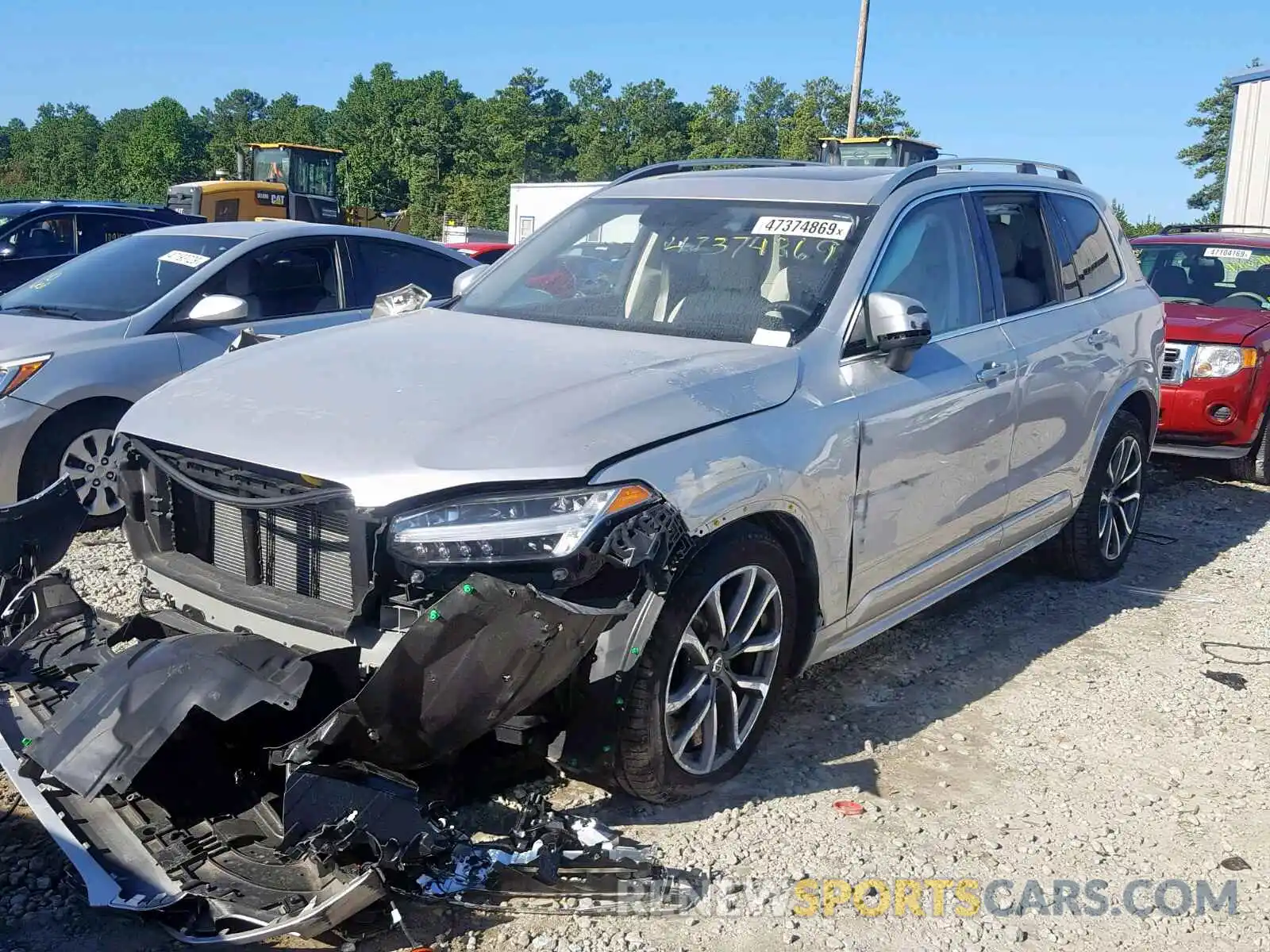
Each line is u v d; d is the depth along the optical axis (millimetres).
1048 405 5242
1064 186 5945
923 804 3869
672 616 3420
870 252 4359
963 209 5008
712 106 107000
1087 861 3584
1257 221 20328
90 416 6438
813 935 3156
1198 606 6004
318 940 3016
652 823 3633
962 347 4707
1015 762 4207
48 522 4008
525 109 100125
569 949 3029
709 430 3514
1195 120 69000
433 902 3158
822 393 3945
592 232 4934
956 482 4648
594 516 3129
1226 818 3877
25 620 3875
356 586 3186
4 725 3363
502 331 4230
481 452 3154
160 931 3041
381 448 3205
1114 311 5949
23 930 3031
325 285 7539
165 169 110375
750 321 4172
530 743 3410
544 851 3213
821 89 96125
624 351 3908
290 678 2961
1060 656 5242
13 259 10977
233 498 3344
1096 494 6016
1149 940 3211
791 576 3877
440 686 2986
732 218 4660
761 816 3727
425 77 109625
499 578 3061
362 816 2900
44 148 129375
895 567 4414
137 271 7215
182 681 2996
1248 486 8930
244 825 3121
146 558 3789
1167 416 8461
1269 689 4941
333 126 117000
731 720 3803
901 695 4746
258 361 3932
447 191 97938
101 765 2922
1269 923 3303
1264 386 8445
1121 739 4434
